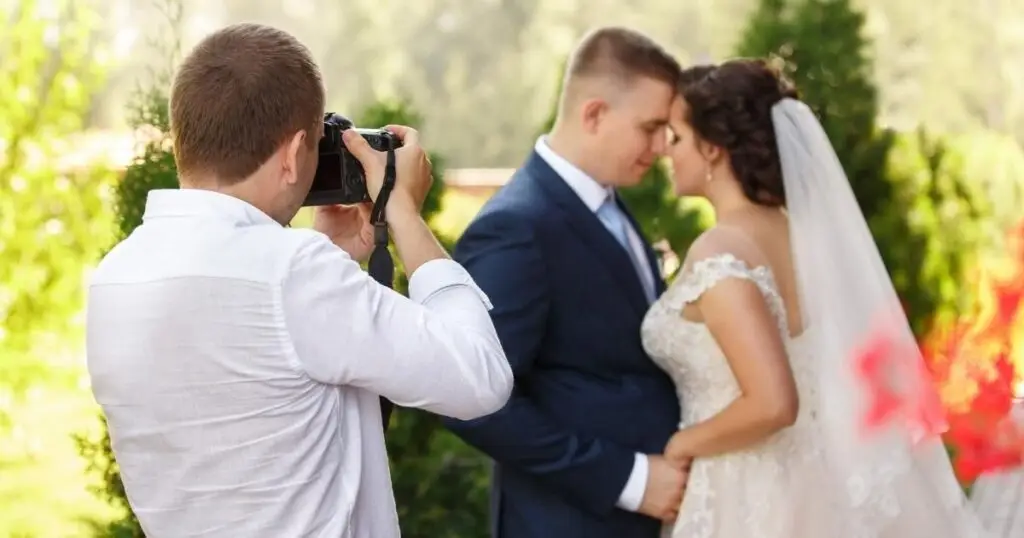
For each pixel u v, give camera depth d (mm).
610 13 17047
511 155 17578
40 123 6047
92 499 5289
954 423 2848
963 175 4207
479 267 2689
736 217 2727
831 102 3998
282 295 1680
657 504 2699
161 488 1734
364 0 18453
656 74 2820
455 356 1728
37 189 5988
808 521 2680
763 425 2545
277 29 1794
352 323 1689
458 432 2705
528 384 2760
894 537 2713
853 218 2746
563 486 2697
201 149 1742
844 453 2703
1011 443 2793
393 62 18078
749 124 2715
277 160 1759
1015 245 4094
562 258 2727
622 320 2773
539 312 2676
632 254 3020
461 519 3637
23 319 6039
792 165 2715
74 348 6191
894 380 2727
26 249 6004
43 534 4875
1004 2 13094
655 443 2756
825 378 2719
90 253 6047
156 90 3080
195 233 1718
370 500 1829
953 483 2773
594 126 2822
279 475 1705
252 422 1696
